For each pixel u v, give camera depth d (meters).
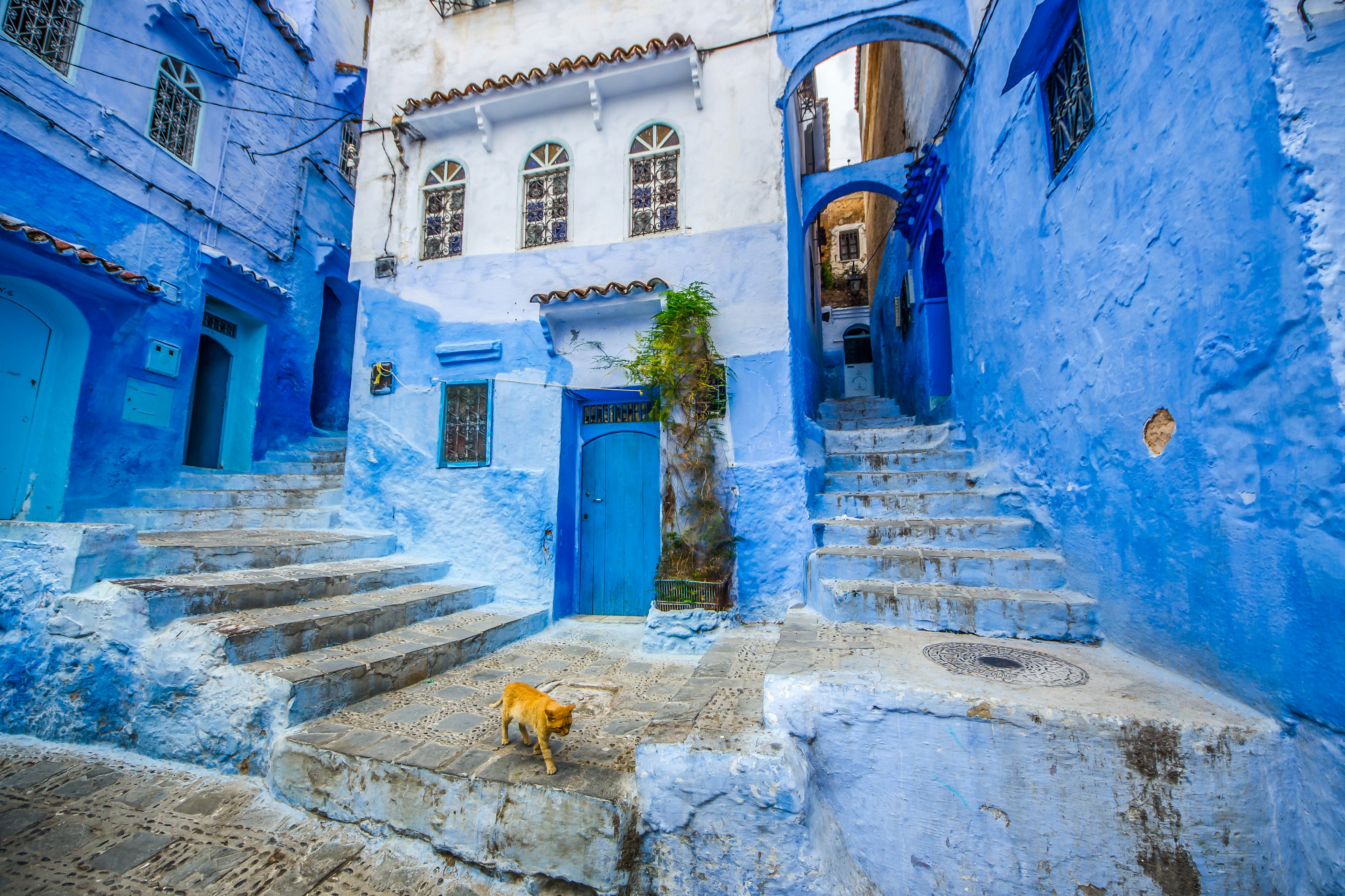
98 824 2.70
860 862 2.48
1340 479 1.89
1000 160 4.68
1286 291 2.08
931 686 2.58
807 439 5.80
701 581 4.86
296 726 3.11
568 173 6.16
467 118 6.33
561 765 2.72
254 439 7.65
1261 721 2.21
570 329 5.96
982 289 5.19
